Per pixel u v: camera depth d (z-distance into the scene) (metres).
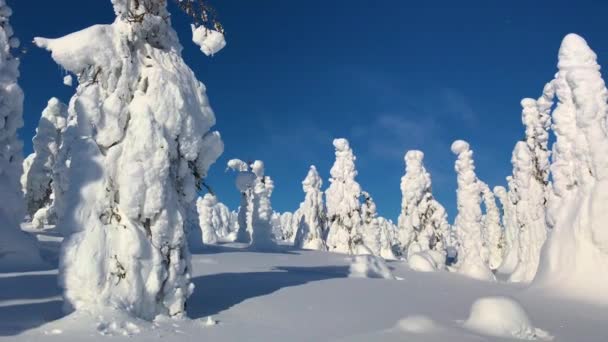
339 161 44.00
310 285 13.79
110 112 8.52
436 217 40.81
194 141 9.37
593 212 14.37
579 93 15.30
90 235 7.94
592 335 8.78
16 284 10.76
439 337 7.39
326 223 49.12
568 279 14.53
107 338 6.61
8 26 20.56
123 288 7.96
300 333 7.74
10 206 18.16
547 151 27.86
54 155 38.47
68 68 8.49
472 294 15.07
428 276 22.84
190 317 8.74
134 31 9.09
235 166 39.75
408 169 42.16
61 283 7.78
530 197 27.38
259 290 12.34
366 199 44.62
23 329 6.81
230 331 7.69
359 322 8.80
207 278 14.32
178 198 9.25
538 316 10.90
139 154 8.45
